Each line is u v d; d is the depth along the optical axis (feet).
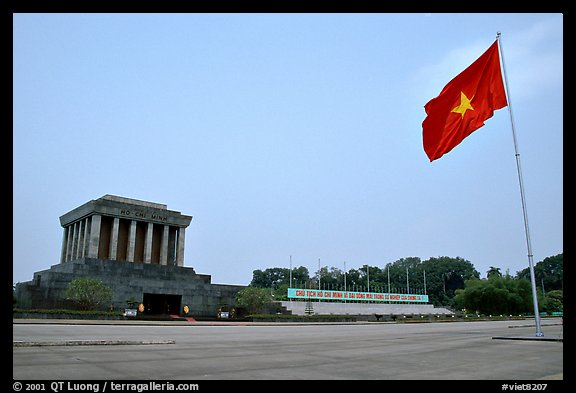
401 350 50.67
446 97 71.05
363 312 259.39
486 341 63.52
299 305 236.43
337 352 48.11
